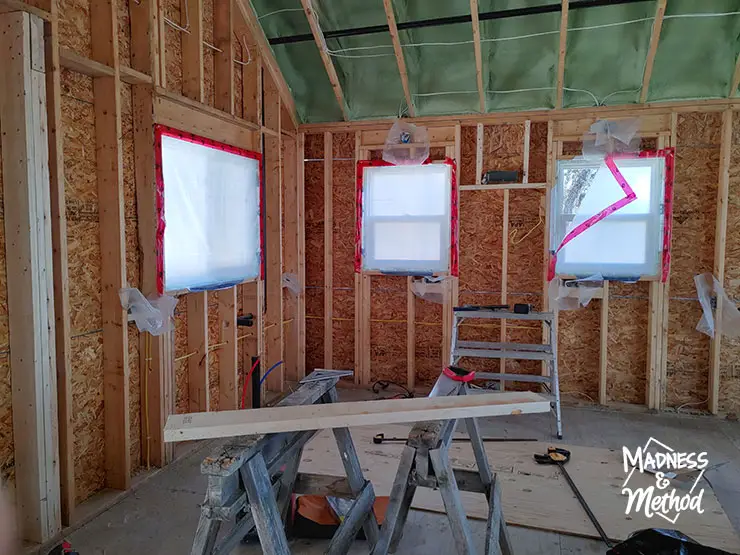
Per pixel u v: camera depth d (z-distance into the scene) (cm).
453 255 459
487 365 471
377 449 346
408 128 457
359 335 488
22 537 241
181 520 264
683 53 397
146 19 302
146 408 321
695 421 403
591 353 449
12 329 239
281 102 458
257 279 420
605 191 424
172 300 318
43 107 238
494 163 454
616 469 318
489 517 206
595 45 405
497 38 411
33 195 234
